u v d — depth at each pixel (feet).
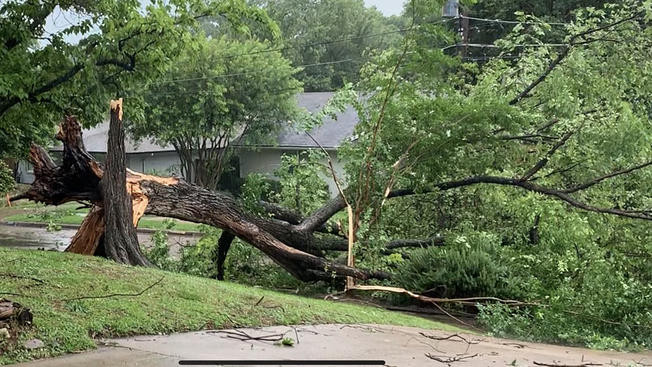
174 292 25.57
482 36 90.07
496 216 42.63
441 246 39.73
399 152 39.75
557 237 38.75
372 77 40.70
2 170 92.89
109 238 32.32
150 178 36.04
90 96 46.03
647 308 33.68
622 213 38.83
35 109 45.91
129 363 17.62
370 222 39.27
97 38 45.06
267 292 31.17
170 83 100.37
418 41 39.34
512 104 42.29
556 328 31.09
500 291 34.91
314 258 36.88
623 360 25.62
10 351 17.25
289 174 42.88
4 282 23.32
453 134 38.32
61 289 23.44
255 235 37.42
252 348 20.61
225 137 110.93
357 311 30.09
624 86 41.47
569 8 79.41
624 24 41.78
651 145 39.63
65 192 34.37
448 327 30.58
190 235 70.95
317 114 40.68
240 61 106.42
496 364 21.67
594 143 38.70
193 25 47.52
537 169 40.52
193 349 19.76
